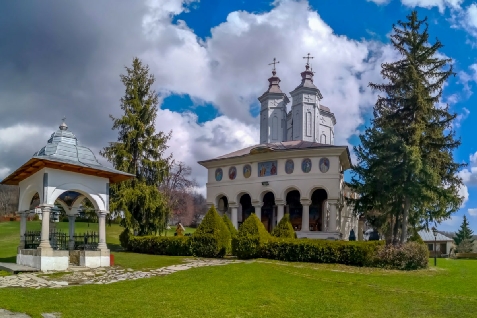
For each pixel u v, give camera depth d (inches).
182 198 2972.4
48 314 392.8
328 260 858.1
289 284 599.2
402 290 577.3
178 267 757.3
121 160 1336.1
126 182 1325.0
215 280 608.7
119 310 419.8
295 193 1686.8
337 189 1467.8
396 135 971.3
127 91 1406.3
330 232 1448.1
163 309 430.3
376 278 685.9
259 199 1601.9
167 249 1066.1
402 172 944.9
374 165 1014.4
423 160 952.9
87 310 414.0
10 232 1665.8
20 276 641.0
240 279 621.9
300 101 2342.5
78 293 498.9
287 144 1723.7
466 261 1243.2
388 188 988.6
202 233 994.1
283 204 1547.7
